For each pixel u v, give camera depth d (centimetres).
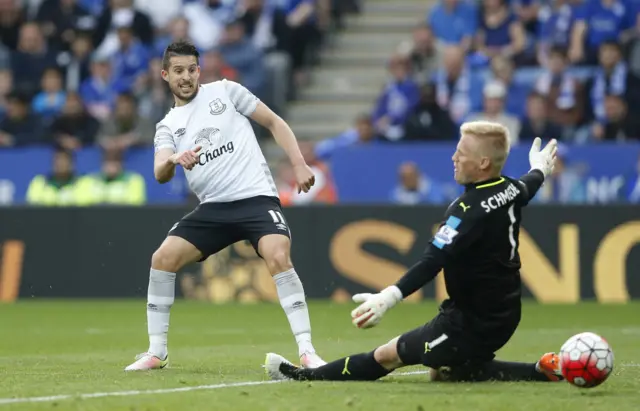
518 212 2266
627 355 3173
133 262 6141
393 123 6856
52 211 6203
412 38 8081
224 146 2661
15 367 2752
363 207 5988
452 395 2062
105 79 7431
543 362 2269
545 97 6562
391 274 5947
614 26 7219
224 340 3841
